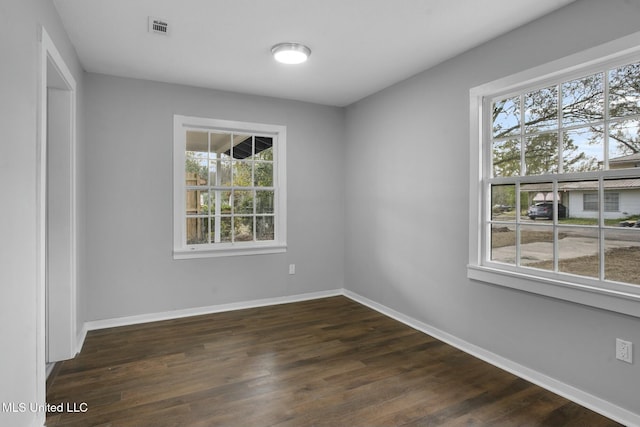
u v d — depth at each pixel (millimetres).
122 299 3672
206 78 3715
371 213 4297
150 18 2533
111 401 2264
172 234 3871
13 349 1600
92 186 3525
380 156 4125
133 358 2885
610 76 2191
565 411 2180
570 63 2297
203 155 4102
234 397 2316
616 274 2146
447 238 3240
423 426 2031
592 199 2268
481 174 2949
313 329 3564
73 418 2078
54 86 2711
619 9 2064
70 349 2846
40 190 1912
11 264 1581
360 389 2424
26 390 1746
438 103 3324
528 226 2633
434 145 3371
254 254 4312
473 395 2354
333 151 4777
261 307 4293
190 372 2652
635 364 2025
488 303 2863
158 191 3805
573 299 2283
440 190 3311
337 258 4852
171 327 3596
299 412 2158
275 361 2844
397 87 3840
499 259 2846
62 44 2555
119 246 3652
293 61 3104
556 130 2465
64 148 2785
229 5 2375
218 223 4180
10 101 1576
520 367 2627
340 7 2396
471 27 2639
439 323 3336
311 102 4602
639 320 2012
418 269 3582
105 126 3576
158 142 3799
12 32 1596
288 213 4512
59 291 2807
